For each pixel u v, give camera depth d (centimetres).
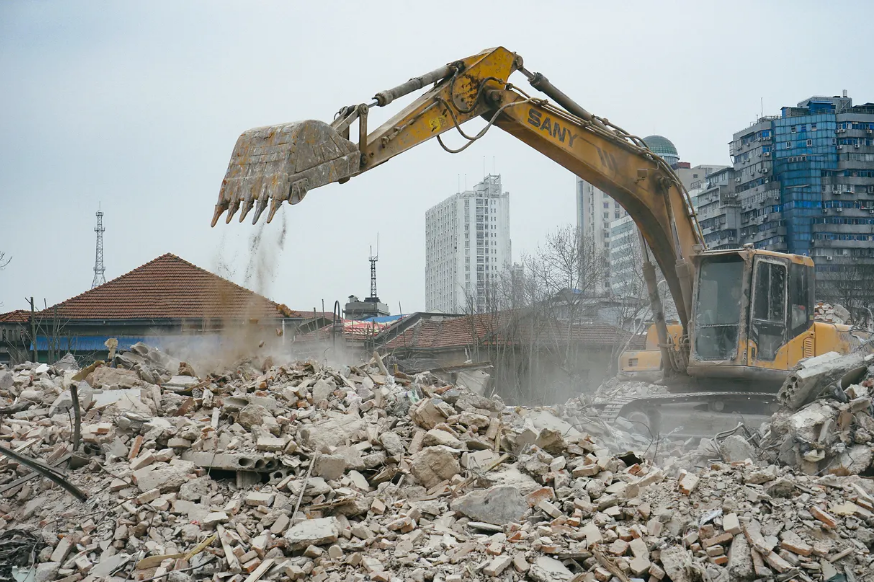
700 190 11762
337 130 1197
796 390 1300
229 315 2381
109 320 3256
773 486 1031
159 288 3384
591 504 1033
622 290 5581
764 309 1608
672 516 990
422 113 1331
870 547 945
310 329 2909
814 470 1191
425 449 1155
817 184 10175
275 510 1038
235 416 1274
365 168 1230
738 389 1672
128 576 946
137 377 1438
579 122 1563
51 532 1025
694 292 1645
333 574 917
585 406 1730
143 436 1213
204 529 1019
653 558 933
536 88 1514
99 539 1012
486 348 4075
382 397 1364
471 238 14838
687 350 1692
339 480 1115
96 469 1153
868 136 10281
